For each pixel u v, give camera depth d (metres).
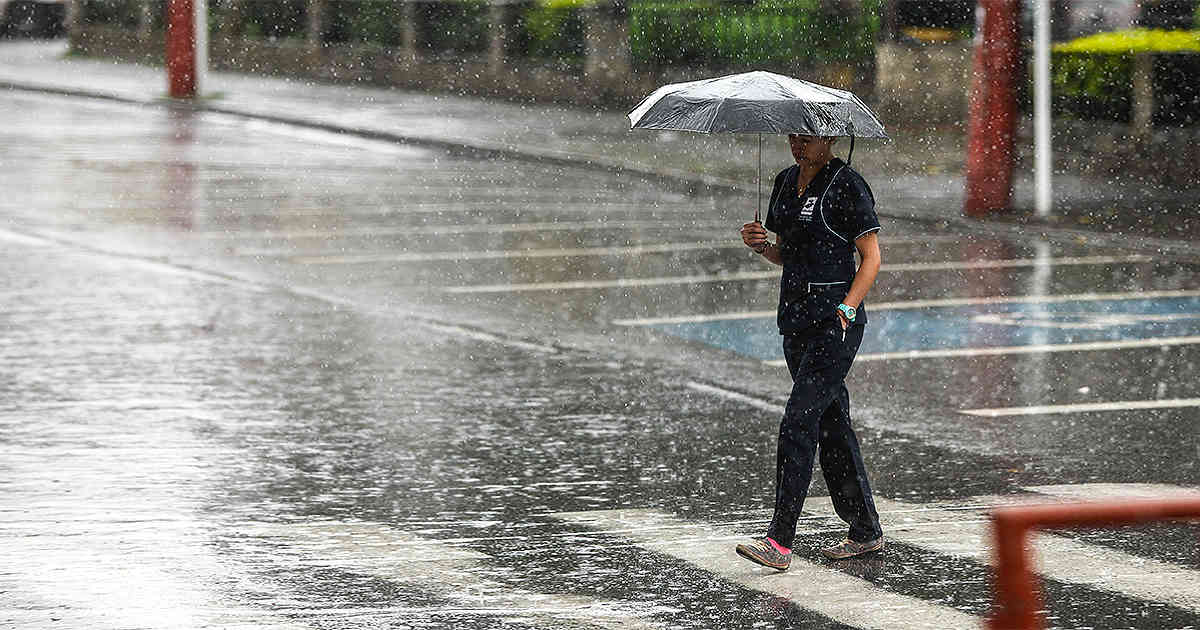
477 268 44.88
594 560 20.64
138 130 79.75
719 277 43.78
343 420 27.86
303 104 89.06
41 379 30.50
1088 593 19.38
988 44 53.94
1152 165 61.69
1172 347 34.69
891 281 43.44
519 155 71.00
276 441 26.41
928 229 53.25
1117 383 31.25
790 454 20.06
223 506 22.80
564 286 42.22
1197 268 45.66
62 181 61.78
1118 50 64.06
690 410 28.88
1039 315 38.50
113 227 51.09
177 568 20.11
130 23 117.69
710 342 35.09
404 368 32.09
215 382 30.55
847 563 20.59
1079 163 63.56
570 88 91.38
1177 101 62.47
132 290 40.28
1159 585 19.64
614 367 32.44
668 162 67.25
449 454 25.81
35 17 139.62
